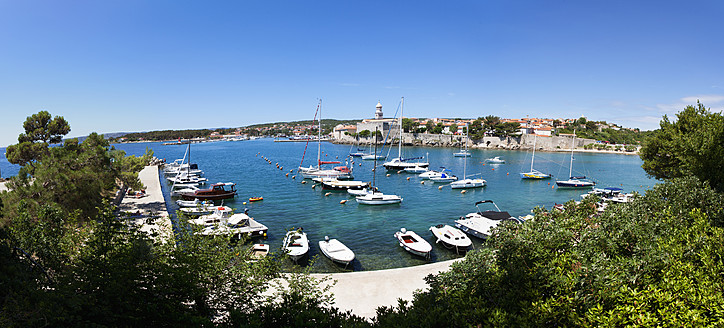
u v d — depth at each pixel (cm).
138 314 751
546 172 7700
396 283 1748
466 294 850
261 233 2792
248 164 9131
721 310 598
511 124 15375
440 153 12938
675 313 606
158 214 3158
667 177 2703
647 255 786
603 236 936
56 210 1384
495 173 7538
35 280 888
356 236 2933
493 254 1029
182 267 862
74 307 663
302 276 1223
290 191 5078
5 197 1866
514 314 671
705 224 981
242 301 943
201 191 4306
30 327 633
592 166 8862
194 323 730
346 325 695
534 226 1028
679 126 2583
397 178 6719
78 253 1063
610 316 602
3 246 951
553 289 728
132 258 827
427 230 3123
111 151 3500
